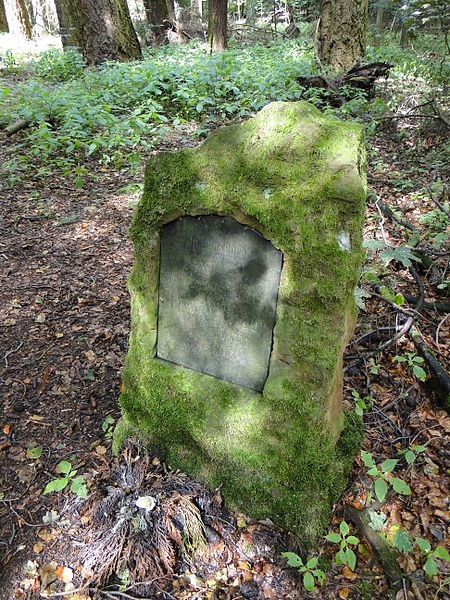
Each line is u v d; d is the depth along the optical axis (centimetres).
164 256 238
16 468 274
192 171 216
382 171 630
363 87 882
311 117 196
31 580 223
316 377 213
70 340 371
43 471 272
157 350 258
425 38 1184
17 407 311
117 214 553
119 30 1092
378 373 337
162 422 259
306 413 219
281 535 238
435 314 382
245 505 245
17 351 356
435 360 326
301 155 196
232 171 208
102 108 713
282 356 218
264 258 211
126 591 220
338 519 247
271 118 200
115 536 229
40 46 1574
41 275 445
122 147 684
